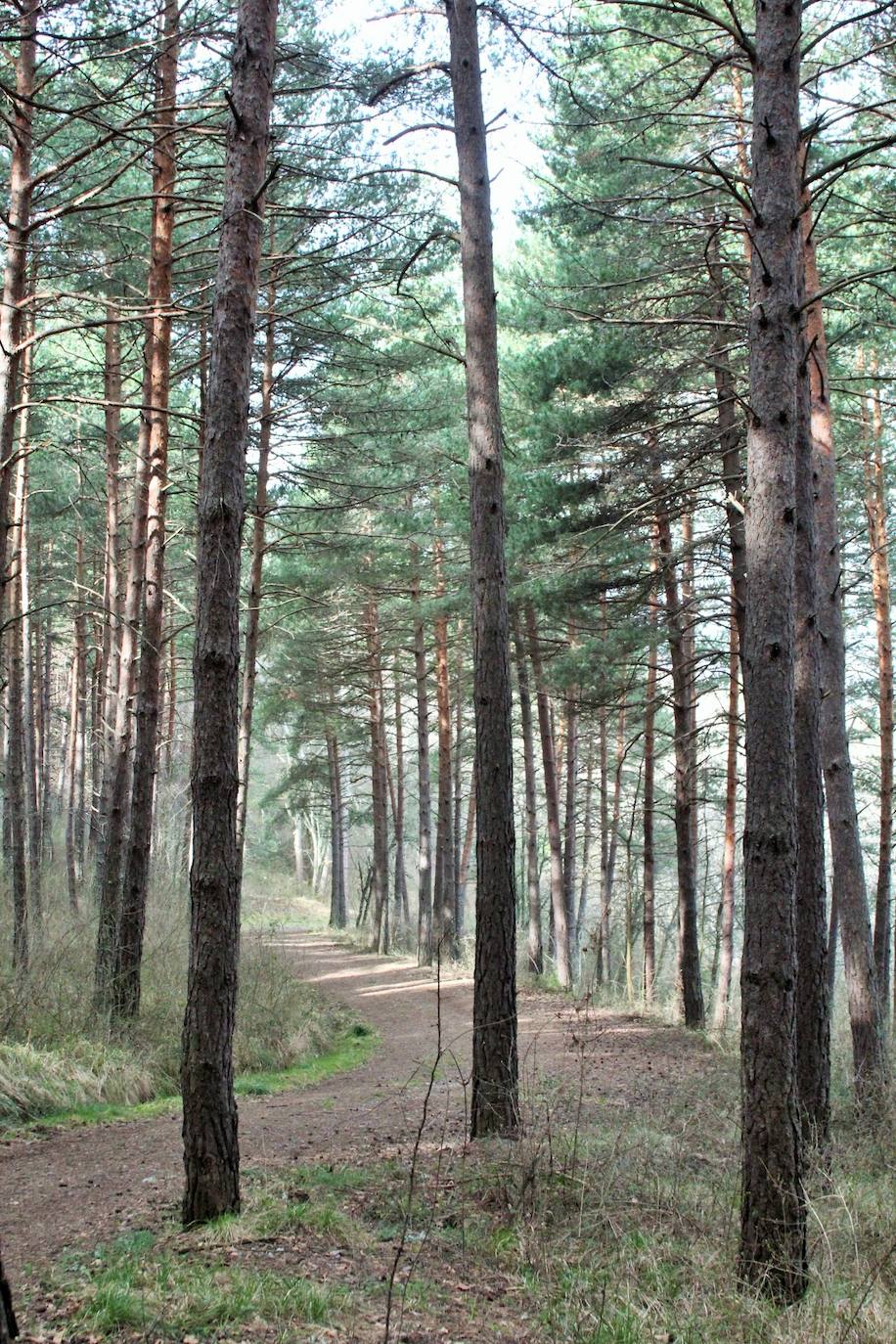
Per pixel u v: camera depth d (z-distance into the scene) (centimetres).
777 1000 557
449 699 2909
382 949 3039
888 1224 636
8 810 1891
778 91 621
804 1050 849
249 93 668
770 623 584
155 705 1267
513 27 967
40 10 891
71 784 2328
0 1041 1028
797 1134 554
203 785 632
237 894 641
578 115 1245
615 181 1316
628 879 2598
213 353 660
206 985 622
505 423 1761
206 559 645
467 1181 664
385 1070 1350
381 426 1809
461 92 900
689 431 1551
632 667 2158
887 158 1246
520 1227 613
